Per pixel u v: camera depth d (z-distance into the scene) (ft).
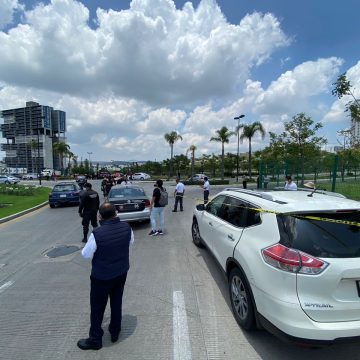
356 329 9.00
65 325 12.85
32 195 82.69
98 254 10.93
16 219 43.37
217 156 207.92
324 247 9.64
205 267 20.02
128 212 33.32
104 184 69.15
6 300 15.49
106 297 11.12
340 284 9.20
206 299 15.12
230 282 13.41
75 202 58.39
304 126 67.10
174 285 16.98
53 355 10.74
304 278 9.23
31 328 12.64
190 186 122.11
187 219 40.37
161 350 10.94
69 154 281.95
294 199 12.45
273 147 72.18
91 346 11.03
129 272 19.29
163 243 26.68
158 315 13.55
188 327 12.48
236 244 13.01
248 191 15.94
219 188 105.70
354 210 10.82
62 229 34.60
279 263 9.73
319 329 8.91
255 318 11.30
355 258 9.42
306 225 10.21
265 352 10.72
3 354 10.85
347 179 54.08
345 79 20.85
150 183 151.84
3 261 22.53
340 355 10.55
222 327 12.42
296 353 10.67
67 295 15.98
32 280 18.35
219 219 17.07
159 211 30.30
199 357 10.50
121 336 11.88
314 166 60.85
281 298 9.50
